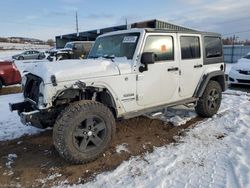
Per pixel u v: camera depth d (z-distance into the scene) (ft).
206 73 18.25
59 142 11.42
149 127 17.01
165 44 15.34
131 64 13.80
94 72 12.50
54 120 12.78
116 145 14.21
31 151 13.71
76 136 11.76
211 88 18.48
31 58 102.22
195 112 19.99
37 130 16.69
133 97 14.01
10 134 16.07
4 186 10.56
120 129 16.65
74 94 12.54
